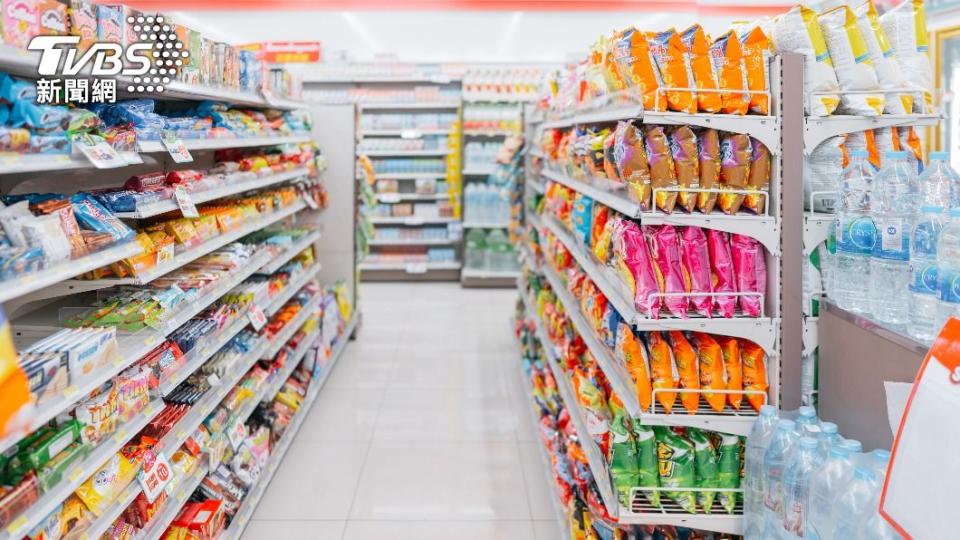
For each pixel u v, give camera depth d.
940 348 1.11
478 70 8.27
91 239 1.81
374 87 8.86
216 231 2.96
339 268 5.98
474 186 8.50
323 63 8.42
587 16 8.14
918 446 1.09
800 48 2.14
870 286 1.89
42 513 1.53
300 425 4.05
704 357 2.17
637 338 2.20
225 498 2.79
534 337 4.94
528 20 8.34
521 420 4.25
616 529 2.37
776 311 2.12
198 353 2.64
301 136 4.48
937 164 1.80
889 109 2.15
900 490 1.10
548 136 4.26
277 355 3.91
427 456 3.73
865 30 2.15
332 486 3.38
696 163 2.10
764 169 2.11
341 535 2.94
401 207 8.79
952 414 1.03
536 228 5.23
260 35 9.17
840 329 1.98
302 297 4.54
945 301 1.45
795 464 1.75
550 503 3.25
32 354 1.62
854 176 2.03
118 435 1.94
